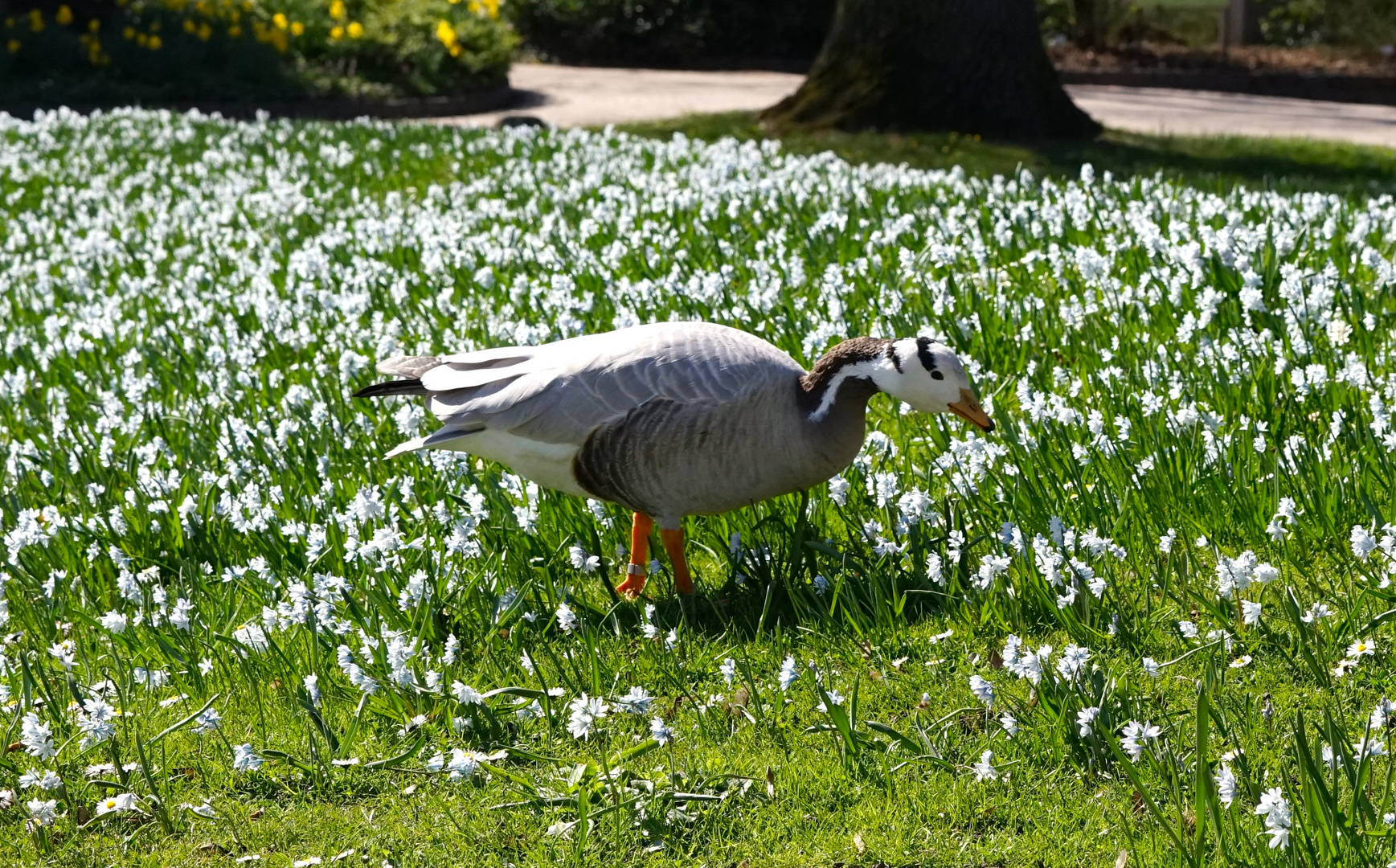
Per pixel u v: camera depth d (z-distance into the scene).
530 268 10.09
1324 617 4.83
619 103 28.28
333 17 29.44
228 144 18.06
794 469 5.17
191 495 6.40
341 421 6.99
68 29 29.45
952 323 7.48
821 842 4.11
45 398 8.38
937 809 4.18
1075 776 4.27
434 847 4.23
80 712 4.94
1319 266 8.42
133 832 4.36
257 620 5.50
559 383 5.18
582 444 5.19
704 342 5.23
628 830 4.21
